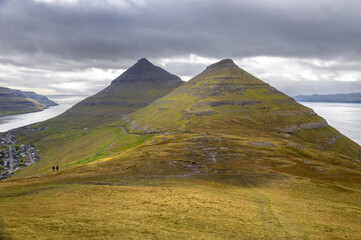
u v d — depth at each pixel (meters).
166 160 89.00
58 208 36.00
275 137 175.25
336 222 38.69
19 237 24.67
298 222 37.22
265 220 37.09
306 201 50.88
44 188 53.25
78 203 39.34
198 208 39.28
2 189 52.16
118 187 52.53
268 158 98.12
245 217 37.12
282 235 31.59
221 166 82.94
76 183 59.31
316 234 32.94
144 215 34.41
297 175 76.31
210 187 57.56
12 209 34.91
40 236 25.31
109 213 34.34
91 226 29.06
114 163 90.88
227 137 144.00
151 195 45.91
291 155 108.88
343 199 54.53
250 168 81.81
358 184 70.06
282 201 49.47
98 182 60.62
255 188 60.19
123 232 28.02
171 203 40.94
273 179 69.69
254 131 190.50
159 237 27.50
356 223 39.19
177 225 31.64
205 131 173.88
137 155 100.62
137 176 67.81
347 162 110.62
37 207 36.44
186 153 102.06
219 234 29.91
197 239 27.81
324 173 80.88
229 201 45.28
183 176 68.62
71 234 26.50
